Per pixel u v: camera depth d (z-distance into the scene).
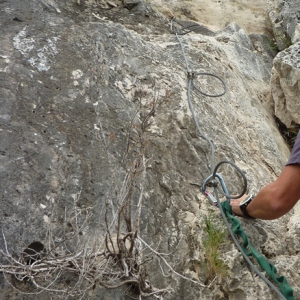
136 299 2.25
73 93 3.01
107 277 2.21
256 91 4.23
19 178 2.42
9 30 3.30
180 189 2.77
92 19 4.27
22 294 2.09
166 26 4.77
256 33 5.38
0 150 2.49
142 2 4.82
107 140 2.80
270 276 2.42
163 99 3.23
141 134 2.80
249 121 3.64
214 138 3.14
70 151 2.65
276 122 4.17
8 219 2.26
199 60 3.88
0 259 2.13
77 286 2.10
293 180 2.29
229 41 4.67
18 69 2.98
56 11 4.07
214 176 2.77
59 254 2.23
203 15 5.43
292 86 3.85
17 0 3.68
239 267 2.46
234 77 3.98
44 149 2.60
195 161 2.94
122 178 2.62
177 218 2.64
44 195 2.41
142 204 2.56
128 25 4.48
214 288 2.43
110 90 3.14
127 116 3.00
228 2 5.63
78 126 2.82
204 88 3.57
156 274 2.37
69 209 2.41
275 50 5.27
